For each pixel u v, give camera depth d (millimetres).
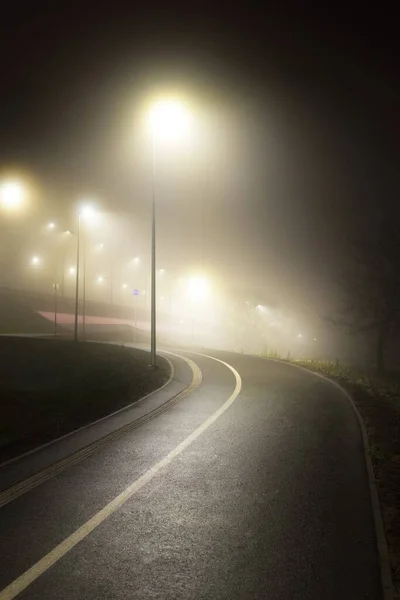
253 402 14562
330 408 13539
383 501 6543
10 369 23125
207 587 4391
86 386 17812
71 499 6562
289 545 5242
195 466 8148
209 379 19938
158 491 6918
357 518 5973
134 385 17672
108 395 15492
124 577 4547
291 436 10281
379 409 13203
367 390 16953
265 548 5168
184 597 4219
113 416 12469
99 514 6047
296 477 7574
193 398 15328
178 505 6383
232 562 4859
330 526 5738
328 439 10023
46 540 5301
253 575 4605
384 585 4426
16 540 5293
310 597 4242
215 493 6848
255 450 9172
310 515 6070
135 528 5645
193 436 10281
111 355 28766
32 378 20656
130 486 7113
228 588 4375
